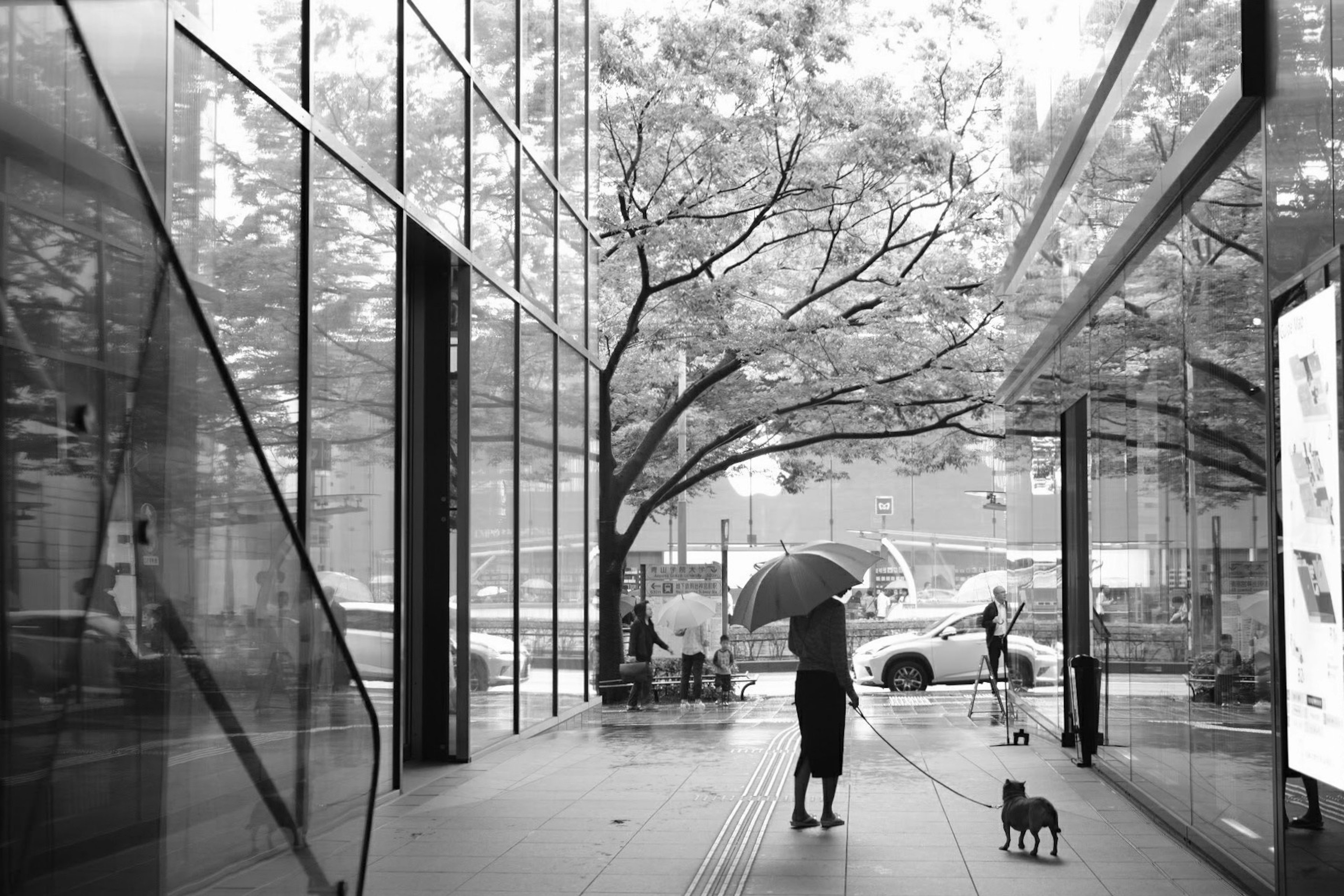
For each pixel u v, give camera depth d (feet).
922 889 25.07
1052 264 51.78
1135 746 36.11
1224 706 26.78
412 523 44.45
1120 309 38.70
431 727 44.19
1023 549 60.23
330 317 33.50
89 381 15.03
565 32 62.34
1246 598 25.14
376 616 36.65
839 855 28.32
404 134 38.93
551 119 59.52
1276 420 22.62
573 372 63.26
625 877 26.25
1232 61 24.58
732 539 162.91
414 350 44.91
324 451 32.99
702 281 88.89
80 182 14.85
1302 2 21.53
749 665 121.90
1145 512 34.76
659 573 99.45
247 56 29.04
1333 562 19.72
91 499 15.14
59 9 14.37
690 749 48.88
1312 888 20.81
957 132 91.30
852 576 31.24
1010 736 52.65
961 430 103.81
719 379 88.69
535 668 54.60
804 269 95.30
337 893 20.71
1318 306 20.27
